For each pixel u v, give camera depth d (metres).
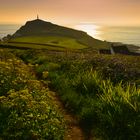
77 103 14.09
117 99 11.80
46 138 9.59
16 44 94.69
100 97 13.64
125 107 11.02
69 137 10.71
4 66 18.17
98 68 21.08
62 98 15.70
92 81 16.34
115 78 18.11
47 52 46.66
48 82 19.61
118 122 10.46
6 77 15.80
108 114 11.12
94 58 27.41
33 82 15.50
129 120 10.29
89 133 11.20
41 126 10.00
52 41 124.25
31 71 25.89
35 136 9.47
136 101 11.17
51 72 23.47
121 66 21.67
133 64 23.62
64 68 24.58
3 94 13.74
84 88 15.96
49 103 12.88
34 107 11.27
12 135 9.38
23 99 11.70
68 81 18.64
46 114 11.09
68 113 13.54
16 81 15.20
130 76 18.44
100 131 10.62
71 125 11.98
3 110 11.03
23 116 10.36
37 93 13.91
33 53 44.50
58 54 39.75
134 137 9.48
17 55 45.06
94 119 12.05
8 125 9.95
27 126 9.83
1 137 9.34
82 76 17.72
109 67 21.17
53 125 10.28
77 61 26.23
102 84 15.94
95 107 12.64
